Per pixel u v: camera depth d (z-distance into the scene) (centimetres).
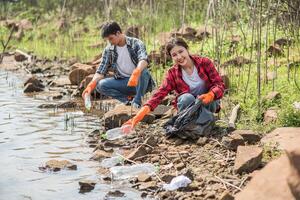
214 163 544
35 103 868
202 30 1206
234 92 767
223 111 693
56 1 2230
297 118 621
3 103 868
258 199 384
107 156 588
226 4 802
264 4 964
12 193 496
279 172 388
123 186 508
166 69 958
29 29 1836
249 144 584
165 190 492
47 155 599
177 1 1534
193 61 625
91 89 745
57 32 1702
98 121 745
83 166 563
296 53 908
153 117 703
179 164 540
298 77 789
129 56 761
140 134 652
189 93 623
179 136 616
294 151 388
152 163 559
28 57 1371
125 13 1480
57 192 497
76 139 659
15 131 695
